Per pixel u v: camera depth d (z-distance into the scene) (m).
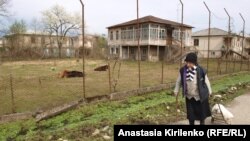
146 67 33.00
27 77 22.55
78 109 11.69
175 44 49.47
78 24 73.69
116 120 8.97
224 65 39.44
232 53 51.66
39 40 68.31
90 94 14.87
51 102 13.06
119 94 14.05
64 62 41.56
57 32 73.69
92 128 8.17
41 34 70.50
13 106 11.32
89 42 74.12
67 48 66.94
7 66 34.81
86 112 11.19
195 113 7.11
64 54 65.31
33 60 48.22
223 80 21.22
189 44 55.44
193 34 68.06
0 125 9.74
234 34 59.97
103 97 13.30
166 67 33.25
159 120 8.80
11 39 56.66
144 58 51.94
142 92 15.39
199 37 67.38
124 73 25.39
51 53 59.47
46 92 15.45
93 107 11.88
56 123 10.04
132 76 22.98
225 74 24.41
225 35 62.66
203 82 6.93
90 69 29.53
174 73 26.16
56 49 66.25
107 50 58.00
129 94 14.56
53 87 17.14
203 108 7.05
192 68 6.89
